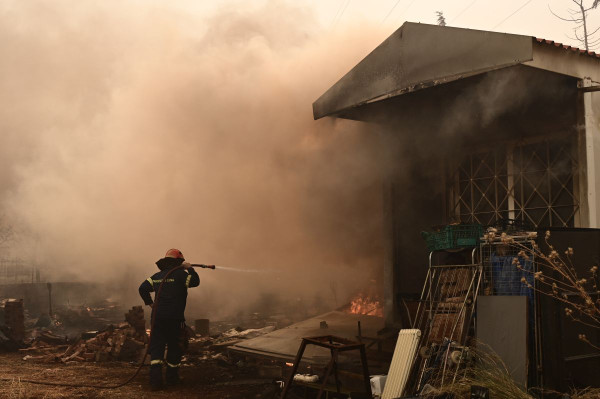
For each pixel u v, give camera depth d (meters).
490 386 4.26
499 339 4.62
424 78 6.18
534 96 6.41
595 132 5.88
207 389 6.26
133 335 8.70
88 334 9.16
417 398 4.32
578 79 5.78
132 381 6.68
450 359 4.65
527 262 4.78
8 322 9.56
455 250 5.46
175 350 6.54
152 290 6.60
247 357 7.68
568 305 4.63
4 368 7.53
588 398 4.29
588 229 4.88
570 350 4.59
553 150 6.45
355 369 5.84
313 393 5.46
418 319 6.11
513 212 6.89
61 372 7.23
